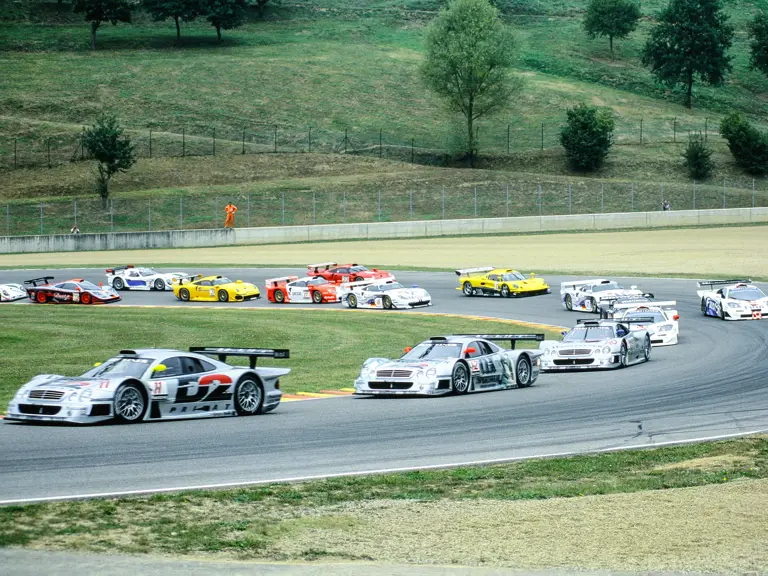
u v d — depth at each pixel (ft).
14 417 200.03
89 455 166.61
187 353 214.90
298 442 181.68
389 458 167.94
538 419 209.97
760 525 122.11
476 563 108.06
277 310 525.75
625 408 225.56
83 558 108.27
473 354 260.42
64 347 391.45
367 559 110.01
